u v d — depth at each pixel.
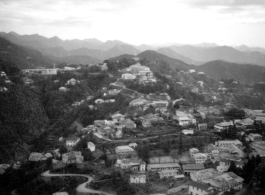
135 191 182.00
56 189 194.38
